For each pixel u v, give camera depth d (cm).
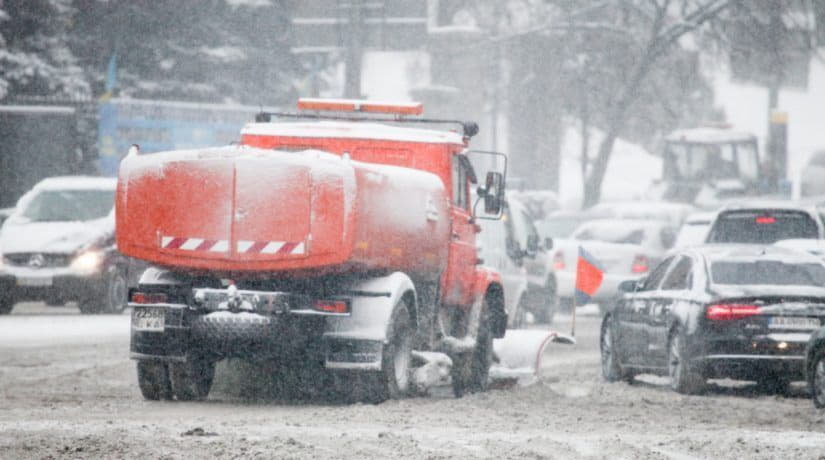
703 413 4016
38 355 5431
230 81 14400
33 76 11975
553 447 3075
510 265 6538
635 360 5003
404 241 4062
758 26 16400
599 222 9200
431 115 14100
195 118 11481
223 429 3303
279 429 3331
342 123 4531
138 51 13988
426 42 14162
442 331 4409
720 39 16525
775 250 4816
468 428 3475
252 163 3862
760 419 3881
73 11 12519
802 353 4475
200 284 3978
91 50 13775
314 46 14438
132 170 3941
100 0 13700
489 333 4728
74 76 12238
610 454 2977
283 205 3844
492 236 6288
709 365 4528
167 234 3909
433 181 4278
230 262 3869
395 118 4747
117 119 11206
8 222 7519
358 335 3922
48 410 3800
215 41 14388
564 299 9038
